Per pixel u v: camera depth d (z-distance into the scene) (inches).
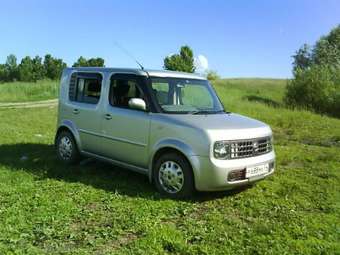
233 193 263.9
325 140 526.9
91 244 182.2
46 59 3341.5
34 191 253.1
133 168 275.9
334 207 244.2
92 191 257.0
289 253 180.4
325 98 1187.3
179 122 247.1
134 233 196.4
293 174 320.8
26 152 376.2
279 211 235.0
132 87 277.6
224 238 193.0
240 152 242.2
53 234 190.4
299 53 1887.3
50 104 1036.5
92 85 307.7
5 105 993.5
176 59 1813.5
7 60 3275.1
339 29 1891.0
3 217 207.9
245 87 2154.3
